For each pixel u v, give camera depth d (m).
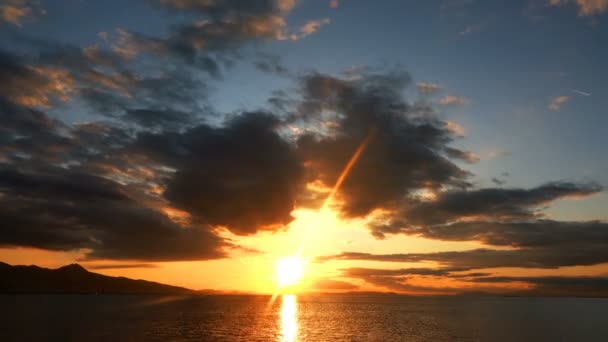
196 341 84.62
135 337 89.88
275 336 95.00
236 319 144.12
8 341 82.81
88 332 98.56
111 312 180.00
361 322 134.25
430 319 149.25
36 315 155.12
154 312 183.38
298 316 163.38
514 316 170.38
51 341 82.56
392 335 97.44
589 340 89.06
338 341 86.75
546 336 95.75
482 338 92.06
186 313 178.00
